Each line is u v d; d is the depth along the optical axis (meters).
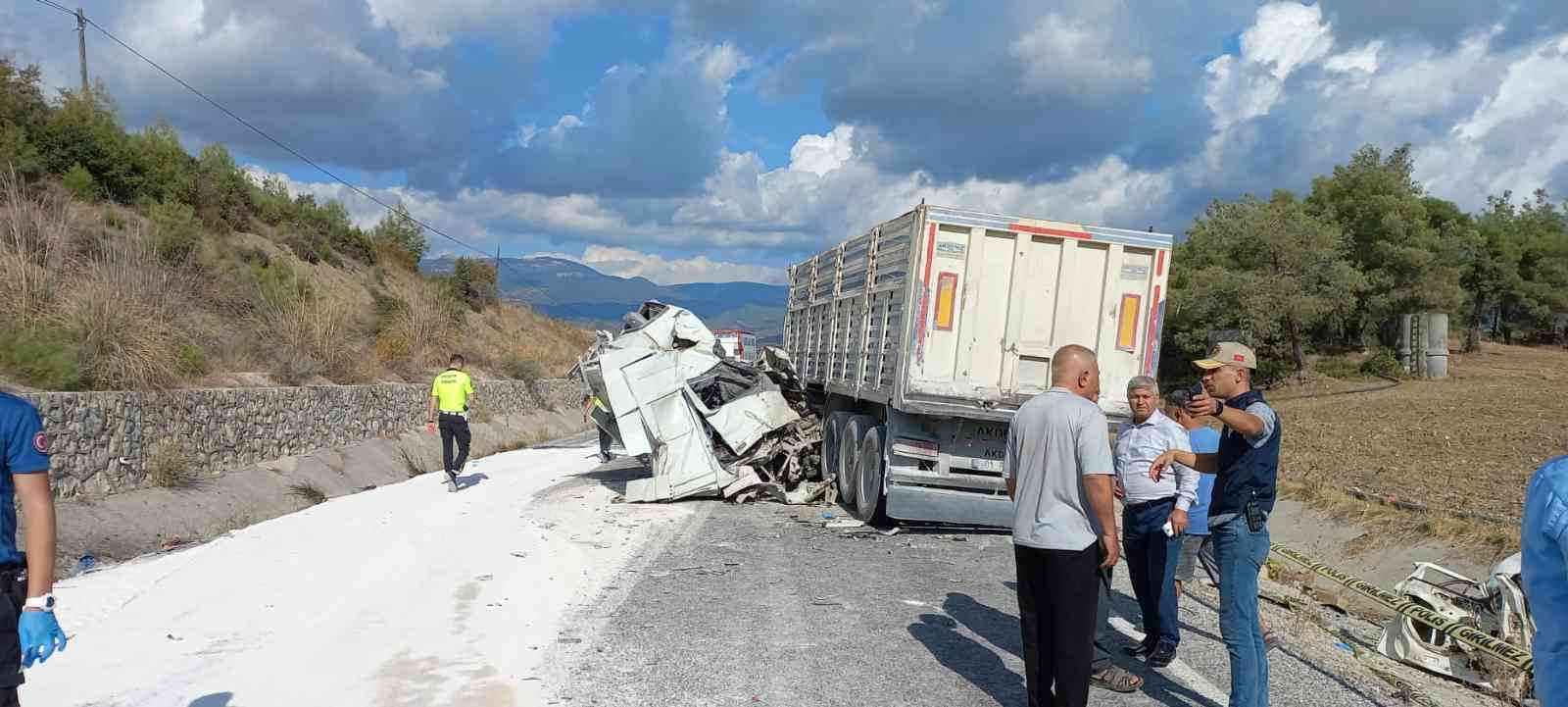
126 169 24.27
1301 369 39.06
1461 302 47.97
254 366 18.75
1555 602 2.19
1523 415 21.31
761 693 5.22
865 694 5.26
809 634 6.43
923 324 9.98
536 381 34.34
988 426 10.59
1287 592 9.04
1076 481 4.56
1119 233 10.16
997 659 6.00
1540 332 61.91
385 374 24.72
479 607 6.92
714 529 10.81
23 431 3.02
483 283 47.22
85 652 5.65
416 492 13.78
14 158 20.55
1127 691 5.52
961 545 10.20
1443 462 14.99
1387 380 35.88
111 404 12.17
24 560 3.05
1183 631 7.05
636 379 13.09
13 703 2.98
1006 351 10.08
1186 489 5.55
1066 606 4.52
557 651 5.89
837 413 13.22
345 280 32.25
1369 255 48.56
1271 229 39.50
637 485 12.83
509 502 12.74
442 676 5.35
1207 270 40.03
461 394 14.27
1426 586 7.07
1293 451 17.09
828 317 14.48
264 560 8.41
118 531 11.09
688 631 6.46
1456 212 58.31
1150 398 5.91
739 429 13.17
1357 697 5.64
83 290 14.01
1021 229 10.05
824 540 10.23
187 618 6.46
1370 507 11.47
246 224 29.69
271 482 15.35
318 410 18.25
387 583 7.61
